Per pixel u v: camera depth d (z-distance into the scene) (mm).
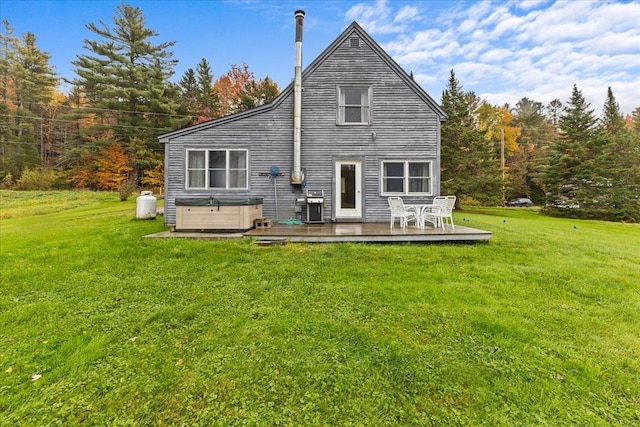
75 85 25234
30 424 2047
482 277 4762
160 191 25281
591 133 20875
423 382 2395
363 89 9453
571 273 5055
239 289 4219
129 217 10836
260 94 30297
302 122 9367
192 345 2896
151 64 26297
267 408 2152
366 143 9398
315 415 2094
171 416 2098
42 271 4867
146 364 2625
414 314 3480
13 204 17922
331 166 9398
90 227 8742
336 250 6133
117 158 24156
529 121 36719
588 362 2648
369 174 9398
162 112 25578
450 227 8180
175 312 3535
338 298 3906
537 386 2361
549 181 22031
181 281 4512
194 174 9281
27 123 27391
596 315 3578
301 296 3977
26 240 7039
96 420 2072
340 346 2867
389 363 2617
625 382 2420
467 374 2482
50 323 3320
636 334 3152
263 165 9328
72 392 2318
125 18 25000
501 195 20891
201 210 7344
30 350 2844
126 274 4797
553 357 2721
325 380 2414
